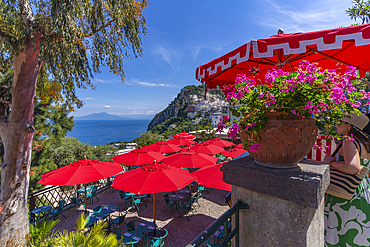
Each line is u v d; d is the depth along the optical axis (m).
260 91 1.21
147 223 5.70
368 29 1.24
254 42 1.49
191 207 8.10
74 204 8.47
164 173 5.65
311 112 1.07
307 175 1.08
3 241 5.75
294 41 1.38
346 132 1.56
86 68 6.12
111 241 3.95
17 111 6.32
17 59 6.09
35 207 7.62
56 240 3.98
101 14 6.38
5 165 6.21
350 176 1.52
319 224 1.25
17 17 5.68
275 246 1.16
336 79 1.09
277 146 1.17
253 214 1.27
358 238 1.55
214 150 10.15
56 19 5.02
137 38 7.41
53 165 13.51
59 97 7.49
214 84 3.20
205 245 5.64
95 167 6.85
